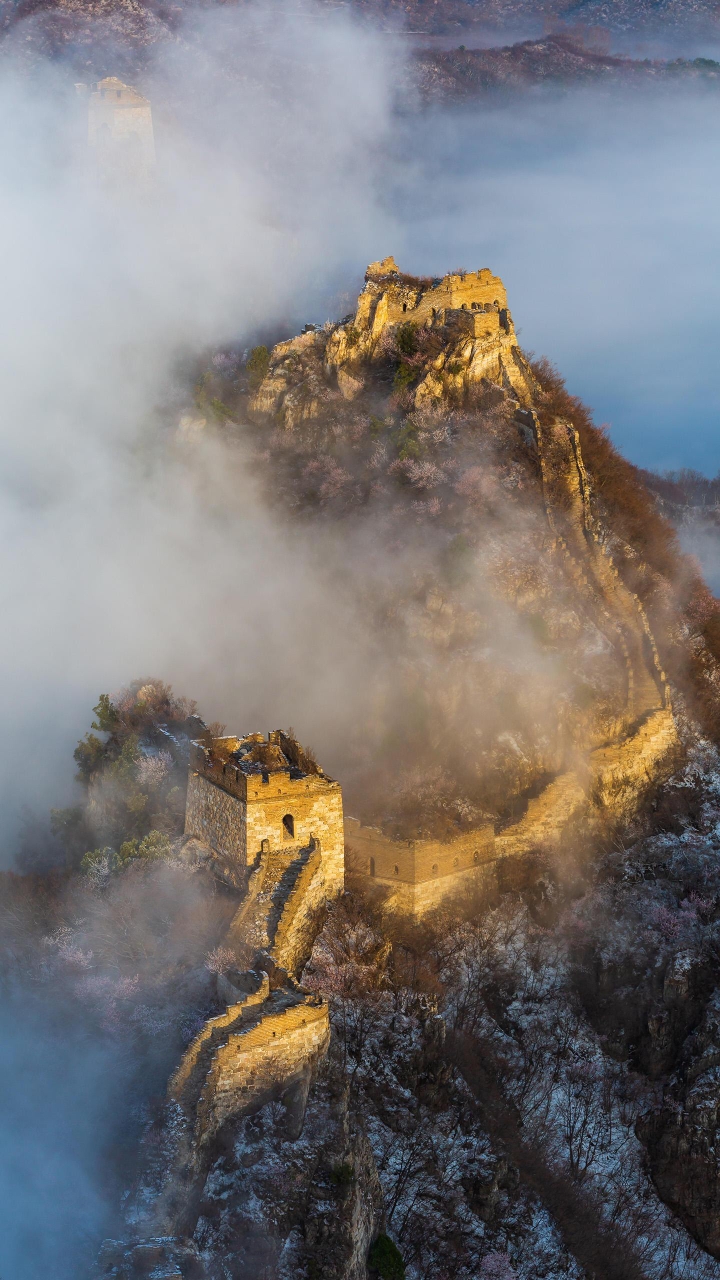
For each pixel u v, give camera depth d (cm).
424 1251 8756
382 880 10619
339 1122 8319
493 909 11144
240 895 9600
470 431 14812
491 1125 9800
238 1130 8112
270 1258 7512
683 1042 10888
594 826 12238
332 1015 9394
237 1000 8606
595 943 11369
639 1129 10512
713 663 14225
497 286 16062
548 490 14412
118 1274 6900
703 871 12138
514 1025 10694
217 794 9938
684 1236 10056
